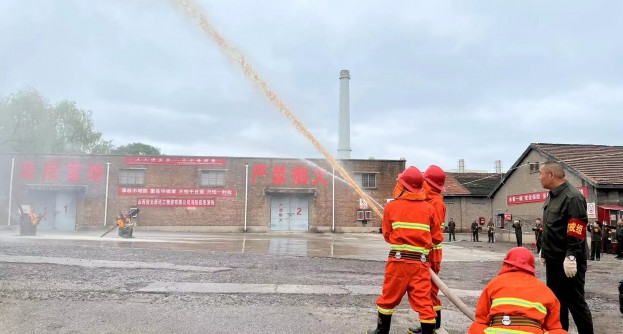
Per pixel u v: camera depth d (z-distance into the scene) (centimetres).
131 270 877
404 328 510
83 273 824
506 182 2953
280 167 3288
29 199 3086
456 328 524
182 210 3183
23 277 760
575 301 441
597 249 1678
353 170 3322
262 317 538
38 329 466
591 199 2130
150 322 503
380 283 819
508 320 297
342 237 2652
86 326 482
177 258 1105
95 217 3105
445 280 921
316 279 844
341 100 4206
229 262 1062
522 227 2741
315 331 486
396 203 438
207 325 497
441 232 455
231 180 3244
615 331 538
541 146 2631
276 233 3138
